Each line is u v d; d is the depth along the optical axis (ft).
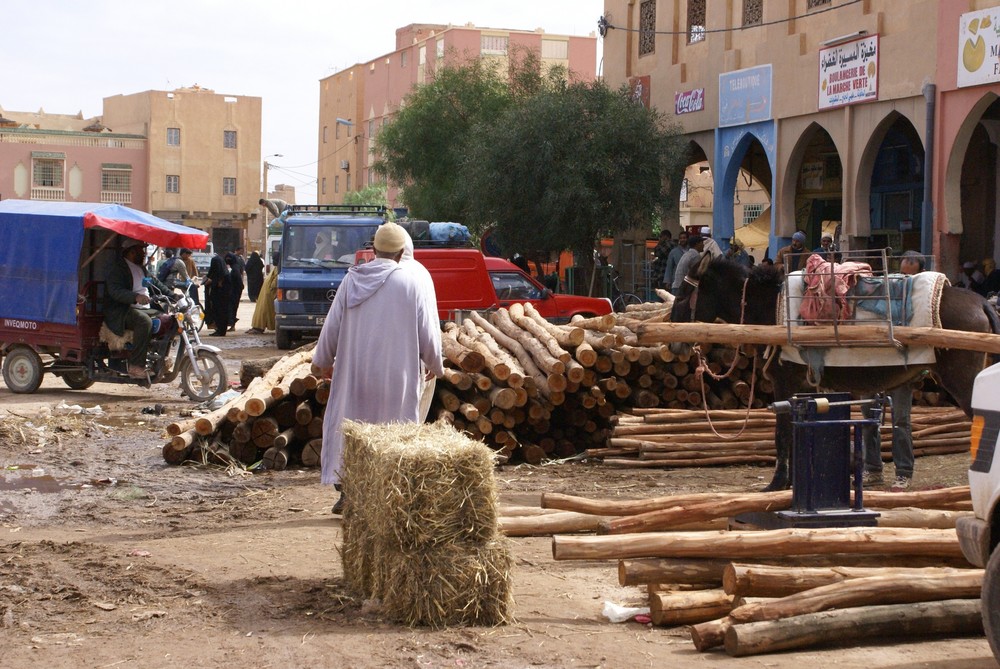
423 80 209.46
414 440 19.12
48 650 17.20
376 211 81.15
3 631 18.16
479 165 88.63
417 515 18.35
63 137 230.48
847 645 17.48
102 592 20.47
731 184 85.56
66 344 49.75
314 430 35.60
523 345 39.58
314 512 28.32
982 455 16.16
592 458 37.06
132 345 49.01
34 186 228.63
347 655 16.94
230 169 247.29
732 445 36.27
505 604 18.67
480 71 121.39
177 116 241.14
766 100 79.87
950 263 63.98
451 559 18.35
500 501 29.84
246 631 18.13
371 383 23.72
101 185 235.40
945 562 19.52
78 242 48.55
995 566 15.33
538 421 36.86
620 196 84.17
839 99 72.02
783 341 26.32
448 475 18.37
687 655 17.06
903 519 20.43
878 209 80.48
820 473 20.20
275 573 21.91
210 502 29.76
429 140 120.37
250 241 250.16
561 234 85.87
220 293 88.99
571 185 83.46
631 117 85.25
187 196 243.81
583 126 85.51
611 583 21.52
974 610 17.71
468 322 43.37
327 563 22.72
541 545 24.61
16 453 36.47
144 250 49.75
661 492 31.27
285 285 74.02
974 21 60.70
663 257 83.66
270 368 44.19
